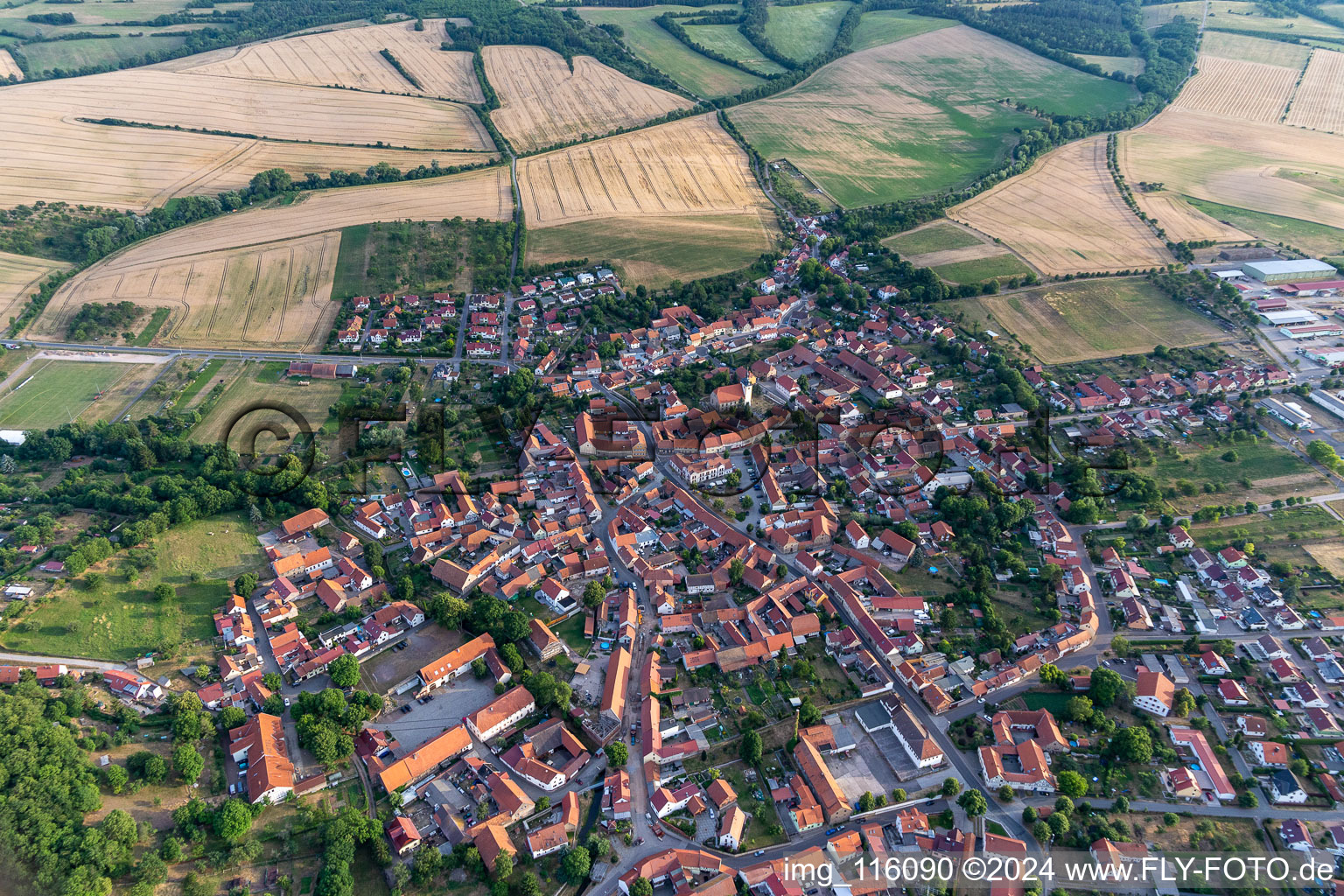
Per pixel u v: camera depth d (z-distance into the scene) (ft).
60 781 554.46
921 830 582.76
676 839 584.81
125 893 519.60
